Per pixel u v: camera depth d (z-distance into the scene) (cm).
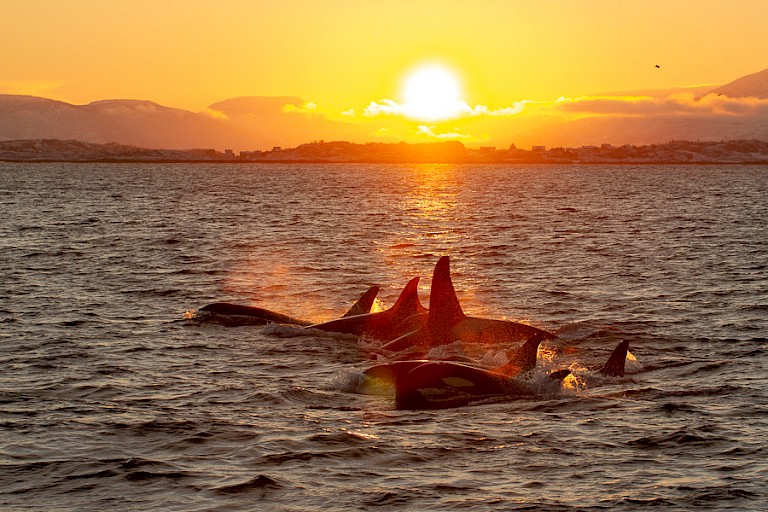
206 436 2584
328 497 2141
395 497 2139
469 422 2720
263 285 5603
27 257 6912
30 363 3453
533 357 3155
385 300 5050
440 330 3734
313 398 2998
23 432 2611
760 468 2319
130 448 2486
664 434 2586
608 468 2328
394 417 2780
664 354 3644
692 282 5644
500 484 2223
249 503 2109
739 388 3100
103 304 4797
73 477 2270
